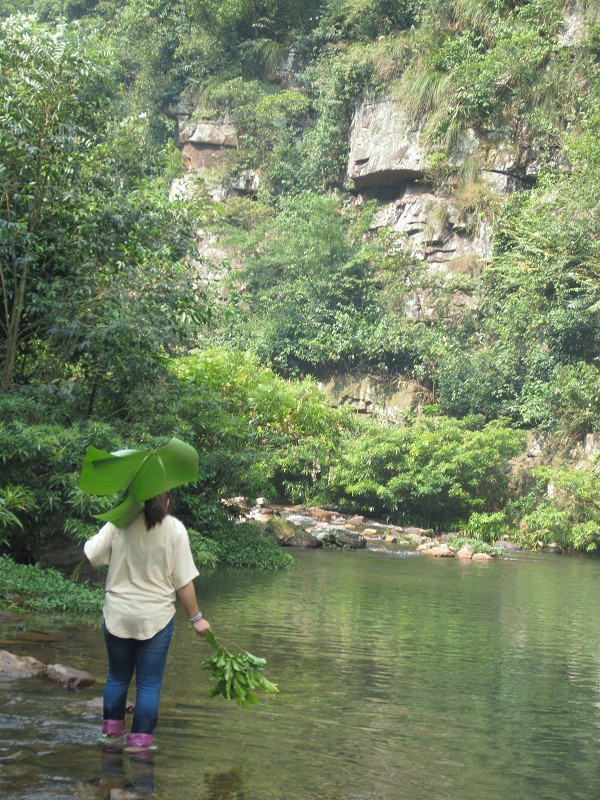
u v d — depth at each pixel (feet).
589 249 83.20
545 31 99.66
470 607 38.29
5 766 12.14
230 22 130.31
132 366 40.16
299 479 92.84
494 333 94.79
